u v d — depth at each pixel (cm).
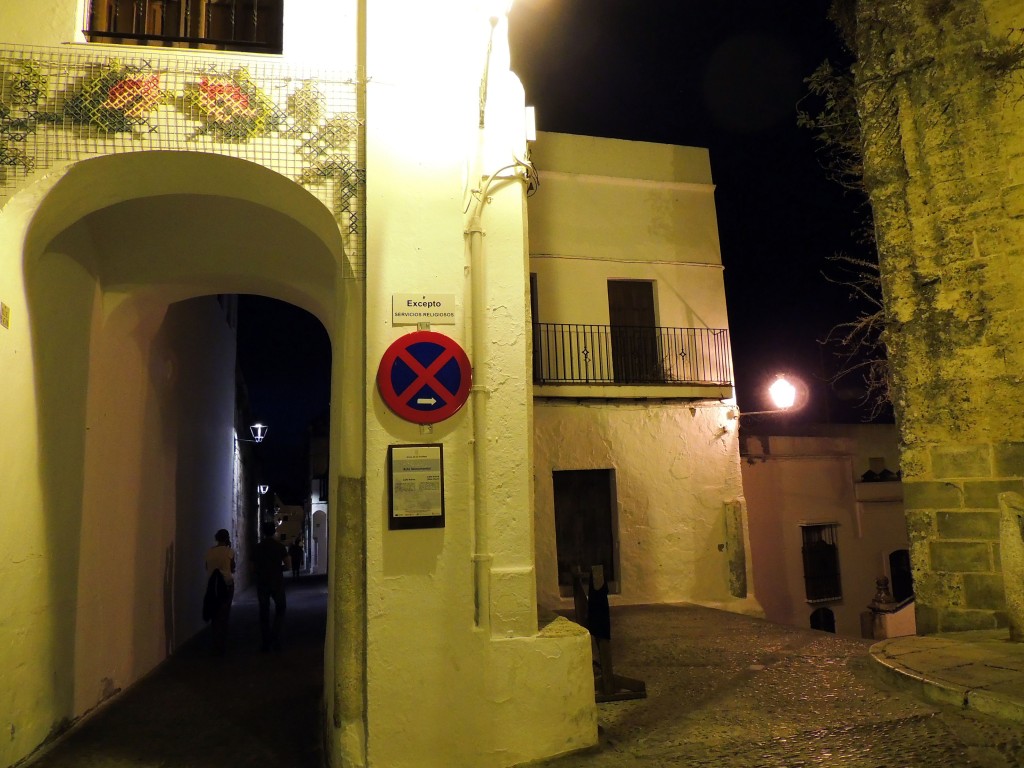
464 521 504
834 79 911
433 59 542
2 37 500
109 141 501
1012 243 727
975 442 739
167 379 923
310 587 1812
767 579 1411
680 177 1380
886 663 628
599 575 645
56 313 582
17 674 513
